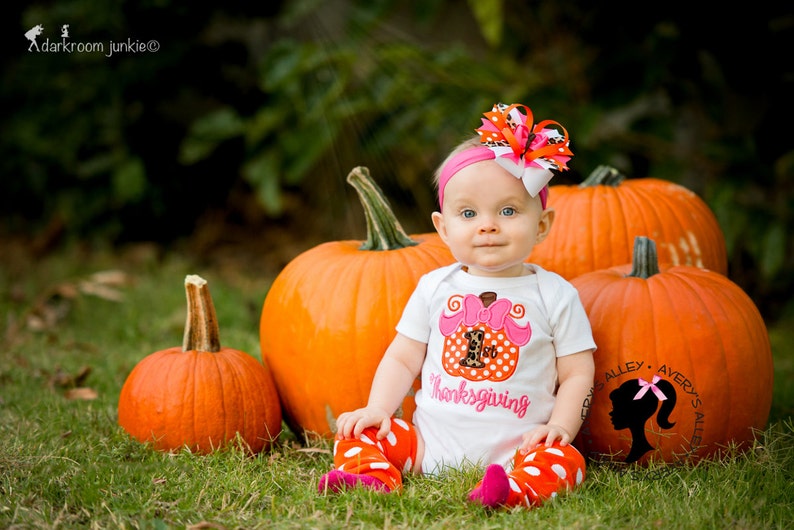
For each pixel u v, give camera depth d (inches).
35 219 271.0
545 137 109.2
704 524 93.2
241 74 257.0
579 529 90.7
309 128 229.0
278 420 124.0
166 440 116.6
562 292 110.0
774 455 111.3
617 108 216.1
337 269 122.1
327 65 230.8
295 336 121.8
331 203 266.8
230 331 189.3
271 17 250.1
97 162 249.6
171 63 247.4
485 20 210.4
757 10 200.7
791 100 205.9
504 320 108.6
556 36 228.1
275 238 268.5
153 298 211.9
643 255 118.2
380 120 240.8
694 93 214.5
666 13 207.5
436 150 254.5
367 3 238.4
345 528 91.7
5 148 257.0
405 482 107.3
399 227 126.5
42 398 138.9
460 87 225.6
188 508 98.3
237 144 260.7
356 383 118.0
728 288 117.9
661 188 145.9
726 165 205.3
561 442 102.8
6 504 96.7
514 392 106.7
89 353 173.8
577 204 139.6
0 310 201.2
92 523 93.1
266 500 101.3
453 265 116.0
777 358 170.4
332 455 117.3
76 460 111.4
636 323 112.6
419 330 113.8
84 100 248.1
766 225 196.2
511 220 108.1
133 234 263.4
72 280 225.3
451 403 108.1
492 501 94.0
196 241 266.2
